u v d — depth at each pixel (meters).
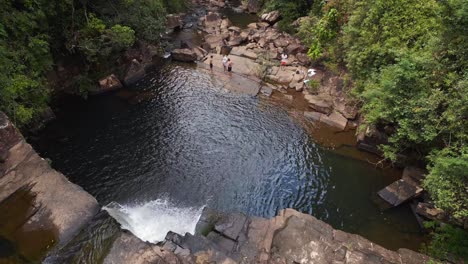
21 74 18.73
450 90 15.27
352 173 20.64
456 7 14.57
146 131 23.17
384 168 20.84
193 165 20.66
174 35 38.97
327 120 25.23
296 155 22.02
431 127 15.55
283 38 37.06
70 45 23.67
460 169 12.76
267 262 13.46
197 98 27.52
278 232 14.83
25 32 19.69
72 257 12.90
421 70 16.83
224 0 54.03
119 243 13.17
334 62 28.69
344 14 27.67
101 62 26.89
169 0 42.03
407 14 20.19
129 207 17.39
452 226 15.71
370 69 21.94
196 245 13.65
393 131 19.95
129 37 24.98
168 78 30.05
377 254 14.14
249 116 25.73
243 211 17.91
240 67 32.25
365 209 18.23
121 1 26.77
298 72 31.28
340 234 14.98
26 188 15.08
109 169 19.81
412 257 14.27
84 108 24.89
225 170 20.48
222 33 39.44
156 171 19.94
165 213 17.27
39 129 22.16
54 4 22.00
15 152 15.63
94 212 14.96
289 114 26.16
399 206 18.23
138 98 26.78
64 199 15.00
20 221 13.99
